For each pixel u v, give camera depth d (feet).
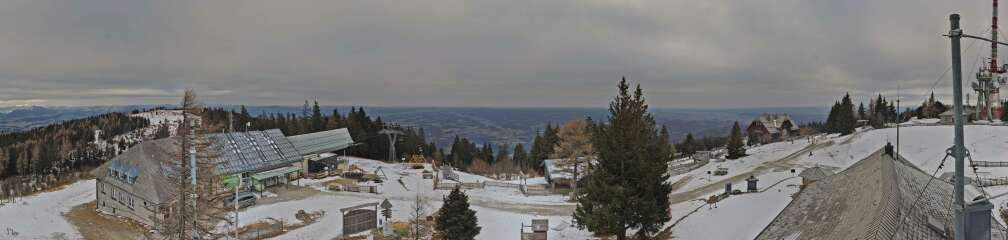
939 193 62.69
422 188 219.61
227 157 193.47
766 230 67.05
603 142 105.60
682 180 230.07
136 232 147.54
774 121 422.41
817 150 272.92
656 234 109.50
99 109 497.46
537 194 205.46
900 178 58.54
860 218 49.37
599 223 102.32
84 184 219.20
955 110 36.35
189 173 96.02
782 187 144.15
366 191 207.51
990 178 157.38
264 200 184.24
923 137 256.52
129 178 161.27
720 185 198.90
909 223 43.04
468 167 359.25
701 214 121.90
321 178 232.73
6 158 287.28
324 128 405.39
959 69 35.47
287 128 436.35
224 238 134.10
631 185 102.06
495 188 222.48
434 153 414.21
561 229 139.64
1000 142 228.22
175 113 490.49
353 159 309.42
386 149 374.63
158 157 161.89
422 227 149.79
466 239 121.90
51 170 274.36
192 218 97.45
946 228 46.47
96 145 338.95
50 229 146.82
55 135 367.45
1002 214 95.96
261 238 139.54
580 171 231.50
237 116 442.50
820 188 82.07
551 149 348.79
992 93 291.17
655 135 118.83
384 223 151.12
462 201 124.88
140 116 455.63
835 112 413.18
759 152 300.81
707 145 515.50
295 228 151.43
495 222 154.61
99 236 142.82
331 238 141.79
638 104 106.52
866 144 265.54
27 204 176.04
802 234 56.90
